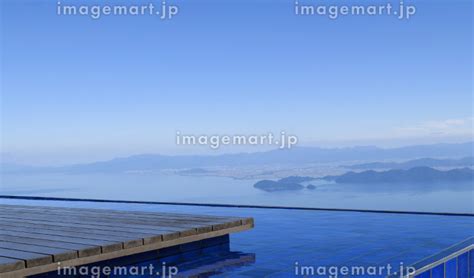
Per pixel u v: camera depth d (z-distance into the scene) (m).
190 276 5.33
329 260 6.02
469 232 8.01
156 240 5.54
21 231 5.98
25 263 4.36
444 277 3.59
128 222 6.57
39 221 6.86
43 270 4.50
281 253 6.46
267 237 7.74
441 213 10.48
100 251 4.97
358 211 11.34
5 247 4.95
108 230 5.94
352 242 7.21
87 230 5.96
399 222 9.30
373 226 8.83
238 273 5.44
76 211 7.98
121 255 5.17
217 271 5.52
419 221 9.41
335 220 9.77
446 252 3.74
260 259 6.11
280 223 9.41
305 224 9.23
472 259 3.84
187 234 5.91
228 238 7.07
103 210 8.04
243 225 6.79
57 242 5.19
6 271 4.22
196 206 13.41
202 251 6.57
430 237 7.58
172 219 6.82
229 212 11.59
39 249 4.83
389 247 6.79
